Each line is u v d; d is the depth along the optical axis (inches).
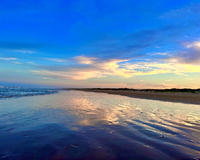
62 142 147.0
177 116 287.6
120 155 120.2
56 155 118.8
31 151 125.3
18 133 172.7
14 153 120.9
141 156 118.5
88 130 189.8
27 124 213.3
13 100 540.1
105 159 113.3
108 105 458.9
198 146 139.8
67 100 606.9
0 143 141.6
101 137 163.5
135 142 149.3
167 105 472.1
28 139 153.9
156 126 212.5
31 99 598.2
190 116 288.4
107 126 210.1
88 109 366.0
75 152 124.6
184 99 713.6
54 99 634.2
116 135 171.0
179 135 172.9
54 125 210.5
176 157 116.8
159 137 165.2
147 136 168.4
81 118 260.4
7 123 215.9
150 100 660.7
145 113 319.6
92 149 131.2
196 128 203.3
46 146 136.4
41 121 232.4
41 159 111.9
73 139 156.0
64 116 274.2
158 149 132.3
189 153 124.3
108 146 138.3
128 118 266.2
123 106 437.4
